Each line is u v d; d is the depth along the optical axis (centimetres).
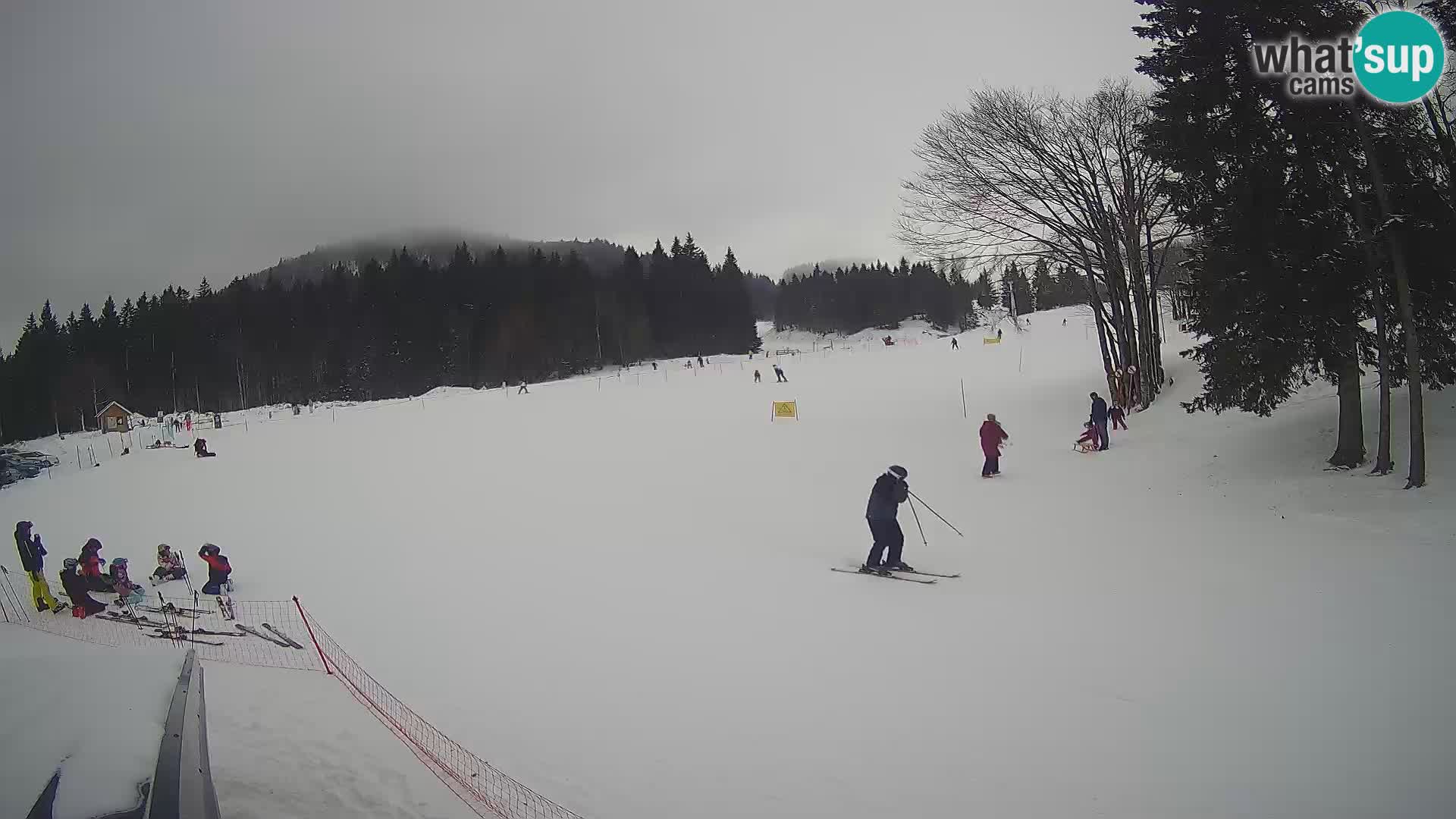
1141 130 1502
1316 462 1282
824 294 13050
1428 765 468
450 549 1262
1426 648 624
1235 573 880
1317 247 1204
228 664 762
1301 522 1035
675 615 867
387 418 3759
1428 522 927
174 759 268
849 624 808
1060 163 2250
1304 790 457
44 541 1584
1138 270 2250
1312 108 1190
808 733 569
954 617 811
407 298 8425
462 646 793
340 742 575
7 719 300
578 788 505
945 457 1914
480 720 614
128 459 3008
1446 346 1217
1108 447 1770
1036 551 1067
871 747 544
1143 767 497
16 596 1138
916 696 622
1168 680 620
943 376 3853
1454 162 1202
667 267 10250
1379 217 1190
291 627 879
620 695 655
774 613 859
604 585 1007
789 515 1427
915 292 12662
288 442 3066
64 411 6725
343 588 1056
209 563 1060
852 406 2991
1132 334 2245
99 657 370
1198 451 1548
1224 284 1259
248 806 477
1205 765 493
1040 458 1786
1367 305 1233
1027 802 464
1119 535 1106
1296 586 811
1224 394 1308
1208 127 1308
